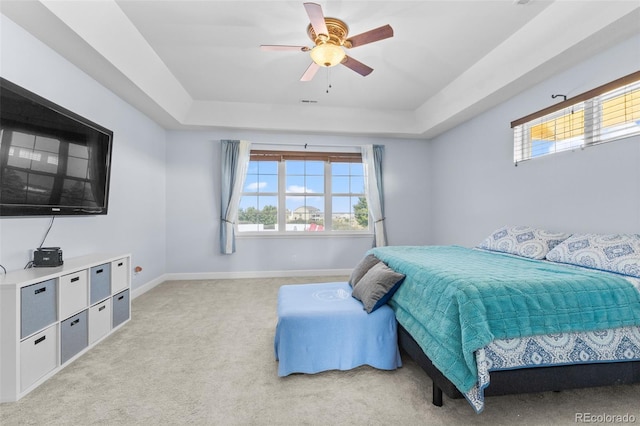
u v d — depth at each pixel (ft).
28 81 6.90
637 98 6.91
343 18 7.78
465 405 5.12
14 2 5.85
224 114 13.93
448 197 14.90
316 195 16.25
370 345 6.33
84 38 7.13
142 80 9.83
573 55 7.81
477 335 4.32
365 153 16.01
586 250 6.79
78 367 6.40
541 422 4.64
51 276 6.05
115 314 8.38
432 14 7.66
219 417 4.80
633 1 6.06
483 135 12.24
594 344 4.74
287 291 8.00
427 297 5.55
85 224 8.95
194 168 14.98
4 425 4.61
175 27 8.18
